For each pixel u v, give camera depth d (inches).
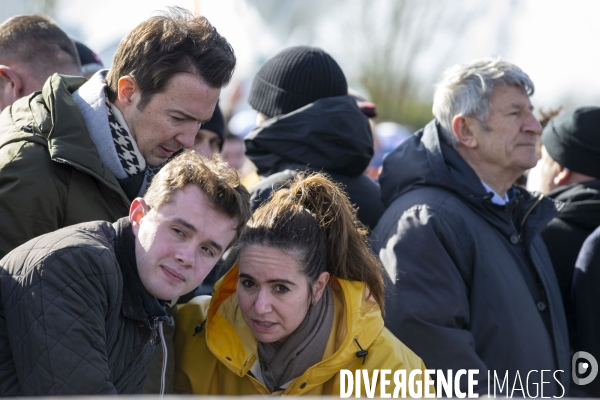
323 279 303.7
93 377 233.9
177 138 306.0
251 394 307.7
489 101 387.2
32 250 245.6
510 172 396.2
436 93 410.9
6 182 281.1
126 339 260.1
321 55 425.1
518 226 398.9
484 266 364.8
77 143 293.3
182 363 321.1
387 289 357.4
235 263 315.3
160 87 294.4
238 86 863.7
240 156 716.0
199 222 253.8
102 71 320.8
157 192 259.9
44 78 374.0
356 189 414.0
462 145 397.7
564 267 449.4
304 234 296.2
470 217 374.0
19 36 374.9
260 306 289.7
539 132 391.5
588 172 468.8
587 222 451.8
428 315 347.9
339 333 306.8
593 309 409.4
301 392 298.8
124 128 302.7
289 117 400.2
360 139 404.8
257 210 305.3
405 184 392.8
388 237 370.3
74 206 291.3
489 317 358.6
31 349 232.4
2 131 304.2
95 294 242.1
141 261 257.0
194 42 298.0
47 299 234.4
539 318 375.6
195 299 340.8
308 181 313.3
